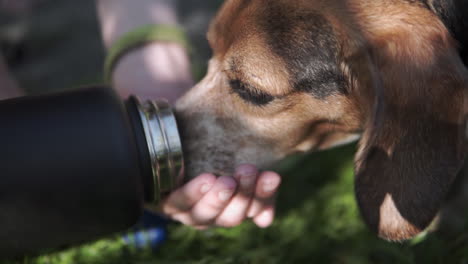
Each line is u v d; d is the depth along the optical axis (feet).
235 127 1.80
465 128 1.61
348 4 1.73
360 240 1.99
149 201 1.63
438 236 2.00
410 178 1.63
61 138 1.45
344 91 1.74
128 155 1.48
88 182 1.45
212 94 1.81
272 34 1.73
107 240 1.99
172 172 1.60
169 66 2.08
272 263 1.92
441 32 1.66
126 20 2.17
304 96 1.74
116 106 1.51
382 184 1.64
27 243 1.49
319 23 1.73
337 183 2.24
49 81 3.10
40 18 3.76
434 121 1.62
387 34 1.68
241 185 1.63
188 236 2.02
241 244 2.00
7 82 2.15
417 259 1.91
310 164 2.32
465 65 1.75
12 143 1.43
